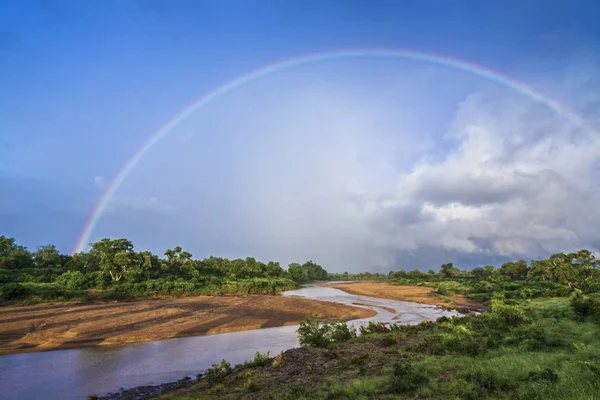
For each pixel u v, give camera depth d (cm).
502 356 1683
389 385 1339
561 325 2569
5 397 1759
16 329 3322
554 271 6800
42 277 6181
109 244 7262
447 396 1159
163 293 6469
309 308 5269
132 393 1788
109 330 3419
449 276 14188
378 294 8662
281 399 1348
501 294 6259
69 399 1725
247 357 2548
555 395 1020
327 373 1745
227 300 5938
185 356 2581
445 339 2180
